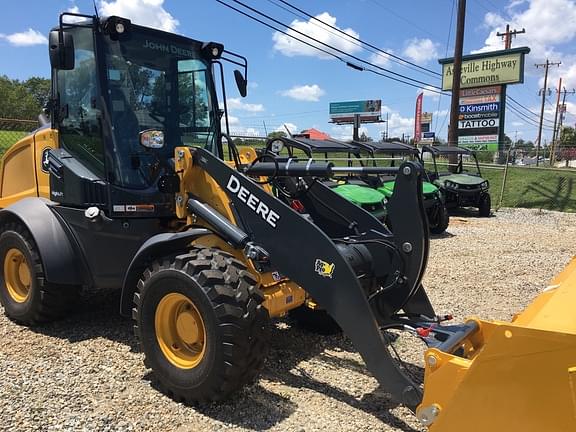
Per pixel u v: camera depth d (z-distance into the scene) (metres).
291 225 3.45
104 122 4.20
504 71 33.03
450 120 19.66
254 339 3.30
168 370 3.50
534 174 20.23
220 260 3.42
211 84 5.05
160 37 4.59
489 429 2.43
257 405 3.47
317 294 3.35
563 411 2.23
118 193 4.19
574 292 2.68
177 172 4.00
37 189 4.99
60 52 3.94
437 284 6.80
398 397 3.04
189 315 3.45
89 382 3.73
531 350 2.28
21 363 4.02
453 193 14.19
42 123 5.57
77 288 4.84
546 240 10.24
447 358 2.64
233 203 3.73
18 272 4.97
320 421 3.30
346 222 4.34
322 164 3.76
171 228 4.34
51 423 3.19
